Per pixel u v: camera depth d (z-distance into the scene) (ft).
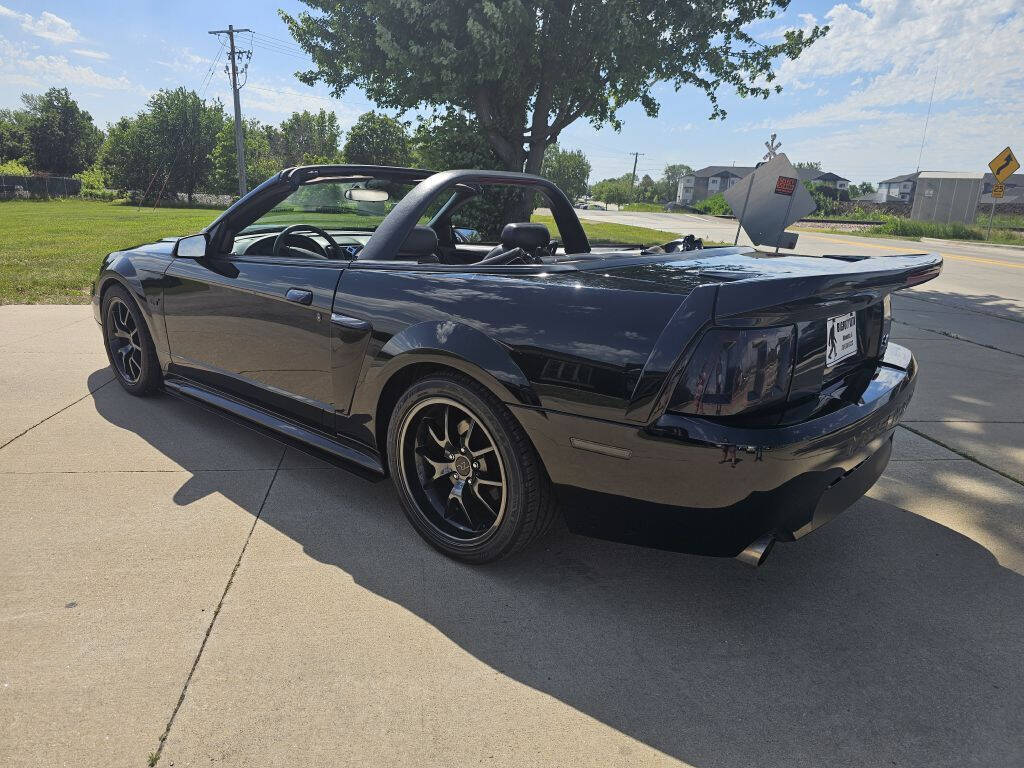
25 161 265.34
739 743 5.19
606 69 37.73
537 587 7.20
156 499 8.80
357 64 40.75
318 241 10.49
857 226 124.36
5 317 19.66
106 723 5.16
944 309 26.76
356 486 9.42
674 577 7.47
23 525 8.02
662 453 5.87
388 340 7.54
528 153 42.39
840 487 6.63
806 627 6.63
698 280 6.51
